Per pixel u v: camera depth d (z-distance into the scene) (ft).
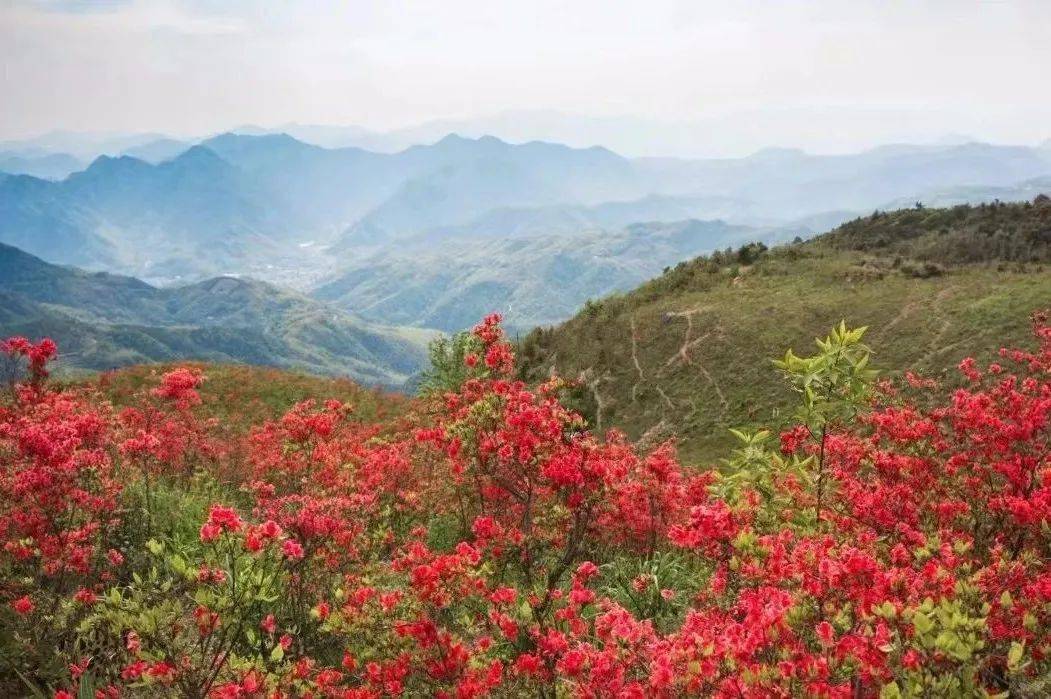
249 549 19.86
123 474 41.55
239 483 56.34
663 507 39.24
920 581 16.79
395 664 21.25
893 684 12.90
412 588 22.49
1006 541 24.99
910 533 24.09
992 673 15.69
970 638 13.46
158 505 40.57
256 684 19.48
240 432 87.81
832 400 29.14
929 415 30.76
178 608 19.15
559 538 31.12
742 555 18.89
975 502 27.32
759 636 14.65
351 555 30.96
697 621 16.56
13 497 28.71
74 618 24.27
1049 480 23.13
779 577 17.10
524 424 29.84
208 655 20.70
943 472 28.96
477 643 21.39
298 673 21.30
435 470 49.47
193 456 56.18
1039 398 30.63
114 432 42.83
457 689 19.42
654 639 17.01
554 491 30.91
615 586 34.24
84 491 30.83
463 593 22.67
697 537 19.94
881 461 29.35
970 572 20.03
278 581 26.37
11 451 30.63
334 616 23.07
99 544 30.22
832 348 28.96
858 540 24.26
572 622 20.43
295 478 45.11
